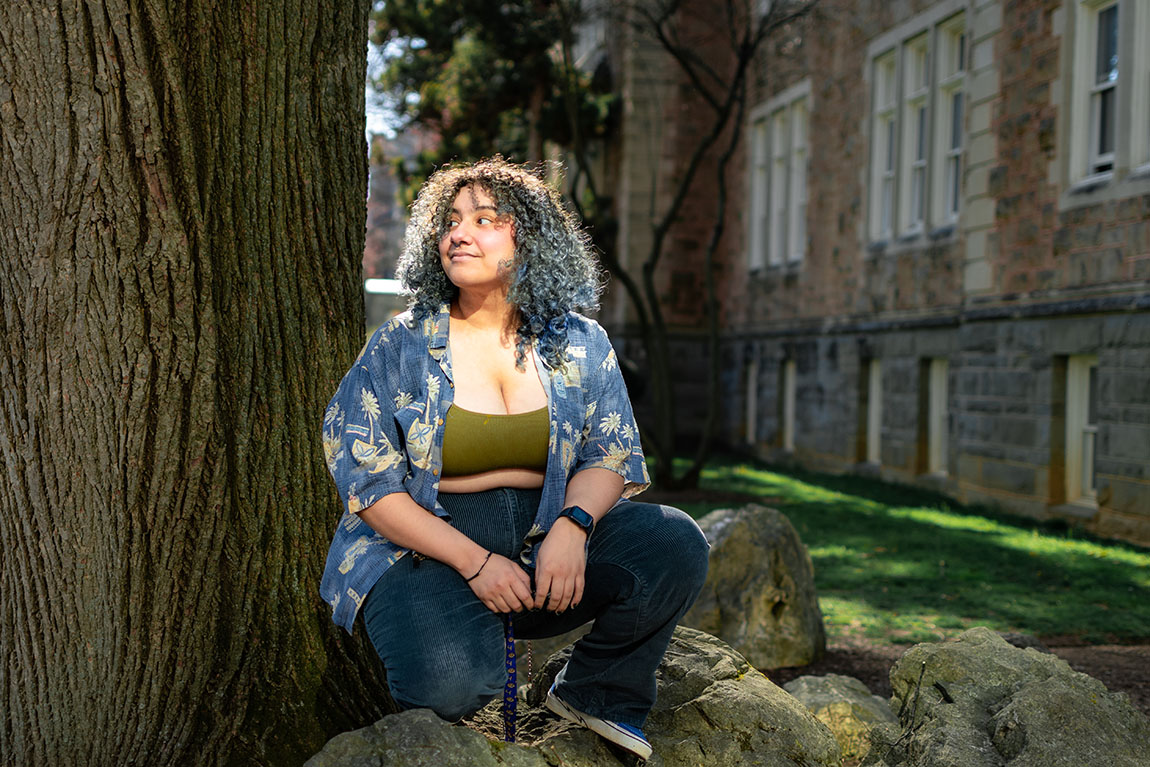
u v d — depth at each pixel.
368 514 2.20
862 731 3.51
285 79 2.58
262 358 2.59
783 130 17.06
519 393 2.33
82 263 2.29
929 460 12.50
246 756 2.54
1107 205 8.95
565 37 12.47
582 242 2.48
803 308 15.77
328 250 2.71
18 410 2.36
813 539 8.64
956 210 12.01
